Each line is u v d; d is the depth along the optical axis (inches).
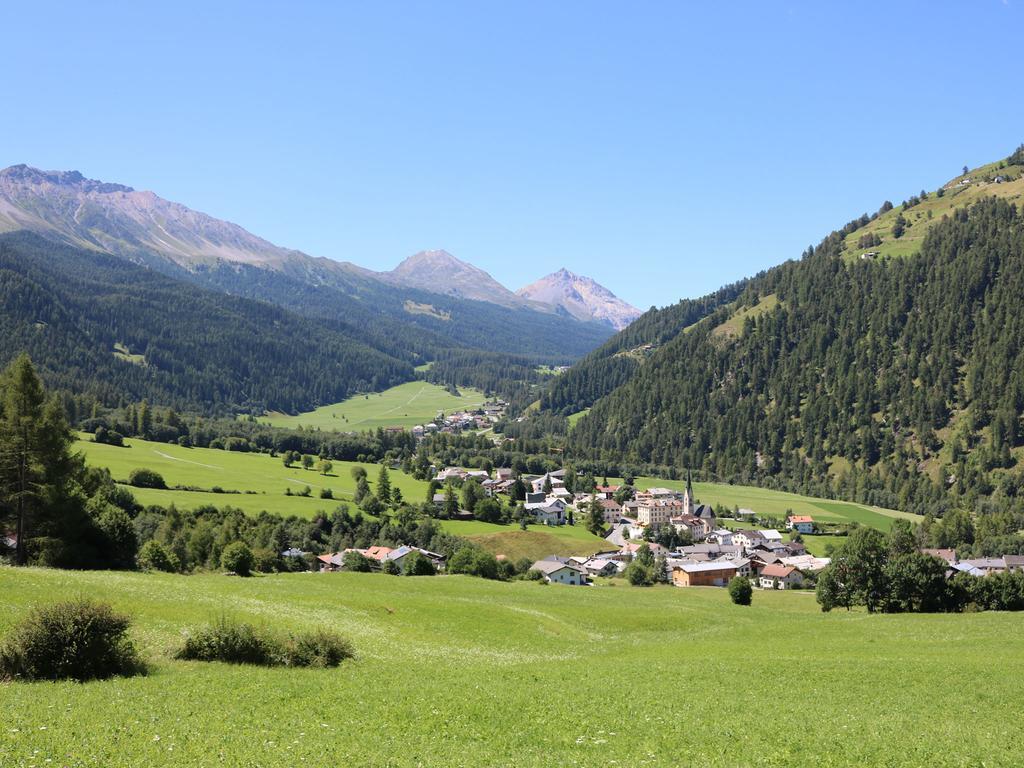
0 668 1320.1
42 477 3053.6
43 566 2977.4
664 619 3326.8
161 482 6766.7
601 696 1487.5
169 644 1673.2
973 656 2192.4
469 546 5521.7
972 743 1144.2
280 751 943.7
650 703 1429.6
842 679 1792.6
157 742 946.1
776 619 3518.7
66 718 1028.5
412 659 1971.0
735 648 2488.9
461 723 1191.6
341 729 1099.3
